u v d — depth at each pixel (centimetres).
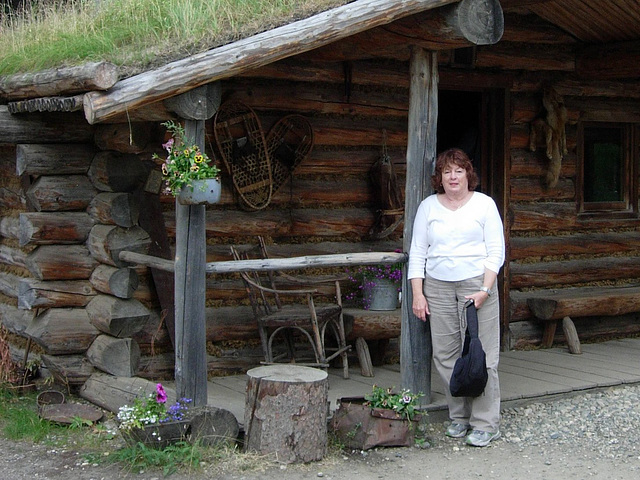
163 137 666
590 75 880
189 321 585
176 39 595
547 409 685
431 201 621
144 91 547
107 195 677
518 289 877
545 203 893
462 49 823
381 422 599
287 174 762
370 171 798
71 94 592
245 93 736
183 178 556
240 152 734
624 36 852
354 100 783
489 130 869
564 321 854
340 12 575
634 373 766
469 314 593
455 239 608
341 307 728
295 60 750
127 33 641
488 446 612
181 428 573
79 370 687
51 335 678
